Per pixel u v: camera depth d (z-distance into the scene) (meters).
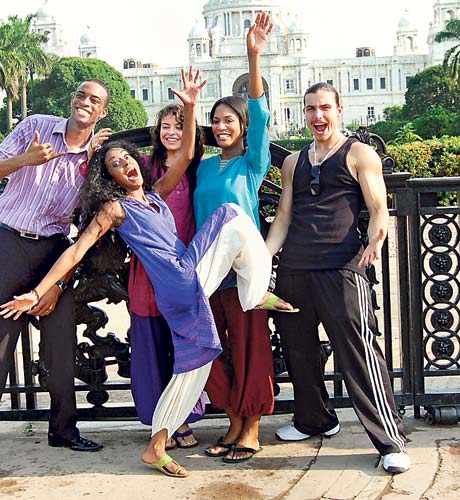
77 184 3.64
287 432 3.87
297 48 97.25
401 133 28.81
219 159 3.79
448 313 4.03
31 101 57.78
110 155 3.47
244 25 100.38
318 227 3.54
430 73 54.97
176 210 3.79
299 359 3.70
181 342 3.45
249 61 3.51
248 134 3.57
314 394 3.74
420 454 3.61
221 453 3.71
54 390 3.78
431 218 3.98
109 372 5.48
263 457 3.67
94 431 4.16
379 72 90.81
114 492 3.34
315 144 3.66
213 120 3.73
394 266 9.37
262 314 3.62
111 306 8.19
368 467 3.50
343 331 3.49
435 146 16.08
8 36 46.47
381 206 3.46
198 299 3.38
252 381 3.58
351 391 3.51
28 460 3.73
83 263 3.97
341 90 91.06
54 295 3.62
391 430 3.48
